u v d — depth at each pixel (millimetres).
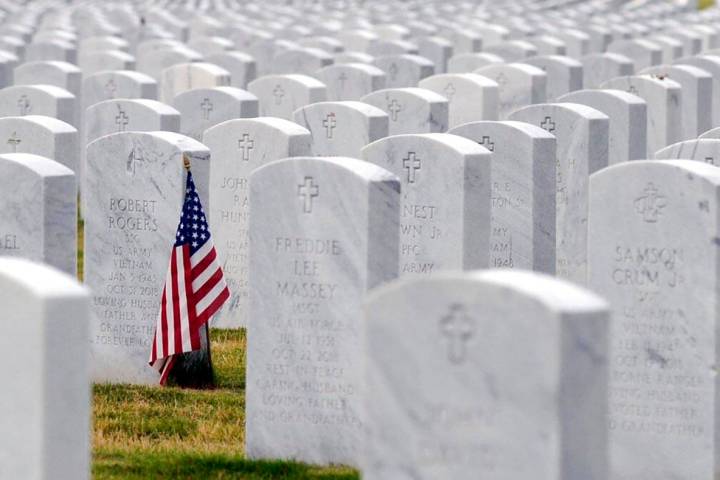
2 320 18672
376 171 24219
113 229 30750
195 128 42062
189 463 24797
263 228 24688
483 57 57688
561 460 16984
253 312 24891
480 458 17422
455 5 111250
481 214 29703
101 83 48125
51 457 18562
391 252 24297
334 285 24375
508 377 17203
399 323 17750
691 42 74812
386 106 42031
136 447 26109
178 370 30500
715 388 23594
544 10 109750
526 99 49875
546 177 32531
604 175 24031
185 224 29469
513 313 17141
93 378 31203
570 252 35656
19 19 83250
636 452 24188
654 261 23766
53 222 27438
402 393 17781
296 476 23938
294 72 59000
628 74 57969
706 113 49344
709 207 23281
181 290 29562
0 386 18781
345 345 24391
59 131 33344
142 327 30766
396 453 17859
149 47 64312
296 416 24844
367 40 71438
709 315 23484
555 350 16875
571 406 17016
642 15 106062
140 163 30406
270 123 34875
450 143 29594
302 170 24391
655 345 23891
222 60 58188
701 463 23797
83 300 18625
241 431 27203
